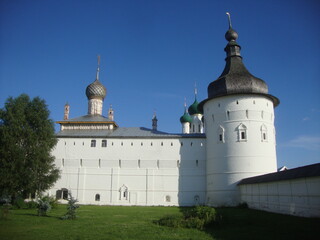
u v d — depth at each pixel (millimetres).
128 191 40438
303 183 21109
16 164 31688
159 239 12906
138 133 43375
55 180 35938
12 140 32188
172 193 39938
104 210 29672
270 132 37531
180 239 12945
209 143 39531
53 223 18125
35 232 14656
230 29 42406
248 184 31859
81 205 38594
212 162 38344
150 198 40062
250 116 36875
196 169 40250
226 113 37719
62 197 40938
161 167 40844
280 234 14148
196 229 15758
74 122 45469
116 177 41000
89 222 18734
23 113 34594
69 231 14992
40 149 33969
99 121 45156
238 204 34656
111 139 42125
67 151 42094
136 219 20719
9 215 21984
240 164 35719
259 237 13461
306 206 20703
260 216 21984
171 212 27359
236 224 17375
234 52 41219
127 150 41594
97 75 51656
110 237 13289
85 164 41625
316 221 18250
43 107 36406
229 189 35688
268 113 37875
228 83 37750
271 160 36438
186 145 41094
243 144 36125
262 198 28234
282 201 24125
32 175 32438
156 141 41594
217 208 32406
